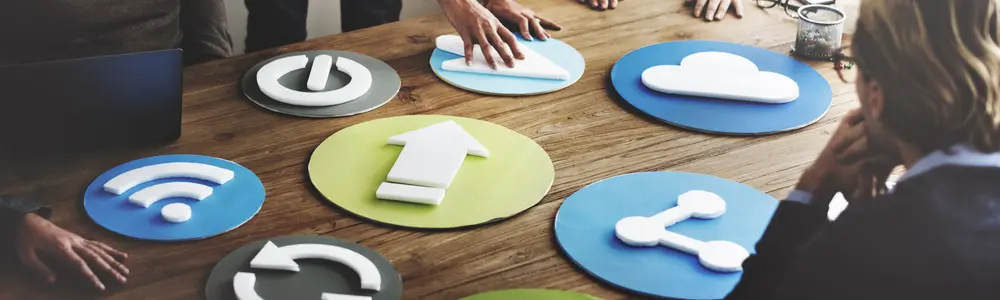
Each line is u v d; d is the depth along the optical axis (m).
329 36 1.70
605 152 1.34
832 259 0.85
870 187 1.03
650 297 1.03
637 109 1.47
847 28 1.78
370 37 1.70
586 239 1.12
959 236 0.79
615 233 1.14
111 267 1.05
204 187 1.20
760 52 1.69
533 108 1.47
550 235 1.14
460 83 1.53
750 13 1.89
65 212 1.15
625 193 1.22
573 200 1.20
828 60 1.66
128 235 1.11
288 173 1.26
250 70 1.54
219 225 1.13
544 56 1.65
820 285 0.85
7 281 1.02
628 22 1.82
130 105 1.28
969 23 0.84
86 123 1.27
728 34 1.78
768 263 1.06
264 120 1.40
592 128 1.41
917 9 0.87
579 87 1.54
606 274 1.06
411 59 1.62
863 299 0.82
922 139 0.89
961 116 0.86
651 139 1.38
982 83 0.84
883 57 0.92
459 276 1.06
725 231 1.15
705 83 1.53
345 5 2.51
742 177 1.28
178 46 1.83
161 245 1.10
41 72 1.21
